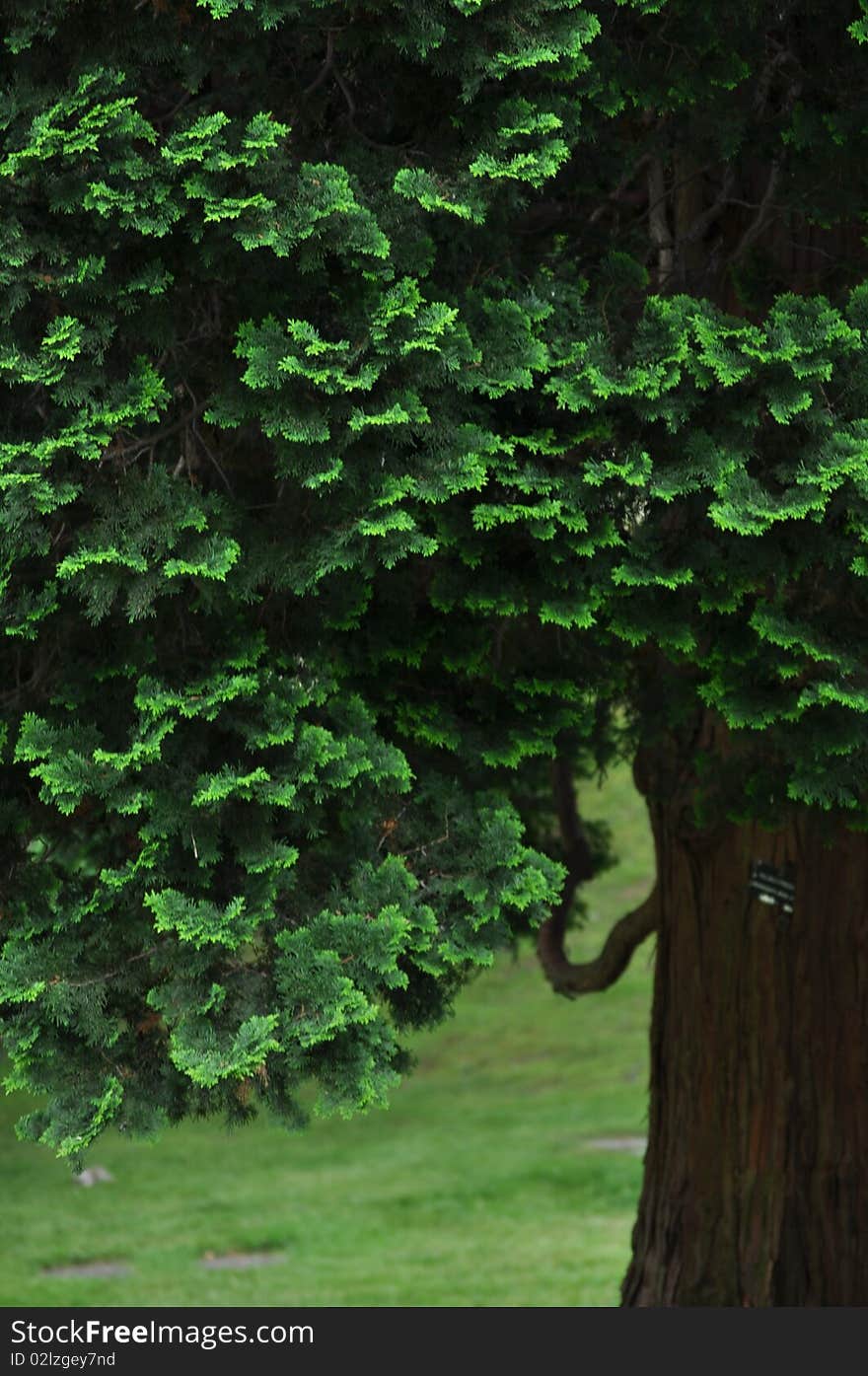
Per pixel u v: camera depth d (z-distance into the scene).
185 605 7.70
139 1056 7.68
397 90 7.54
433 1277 18.69
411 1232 21.16
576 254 8.58
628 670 9.59
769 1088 11.93
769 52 8.19
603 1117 26.83
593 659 8.80
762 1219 11.91
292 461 7.12
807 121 7.99
